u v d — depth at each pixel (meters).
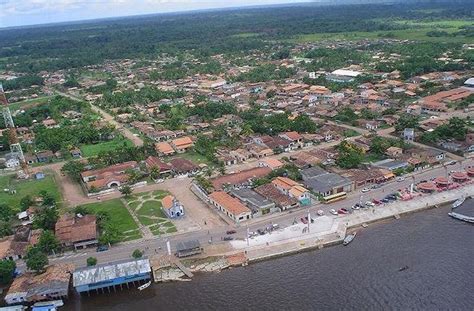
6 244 178.12
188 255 165.25
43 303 145.50
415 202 192.25
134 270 152.50
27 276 157.88
